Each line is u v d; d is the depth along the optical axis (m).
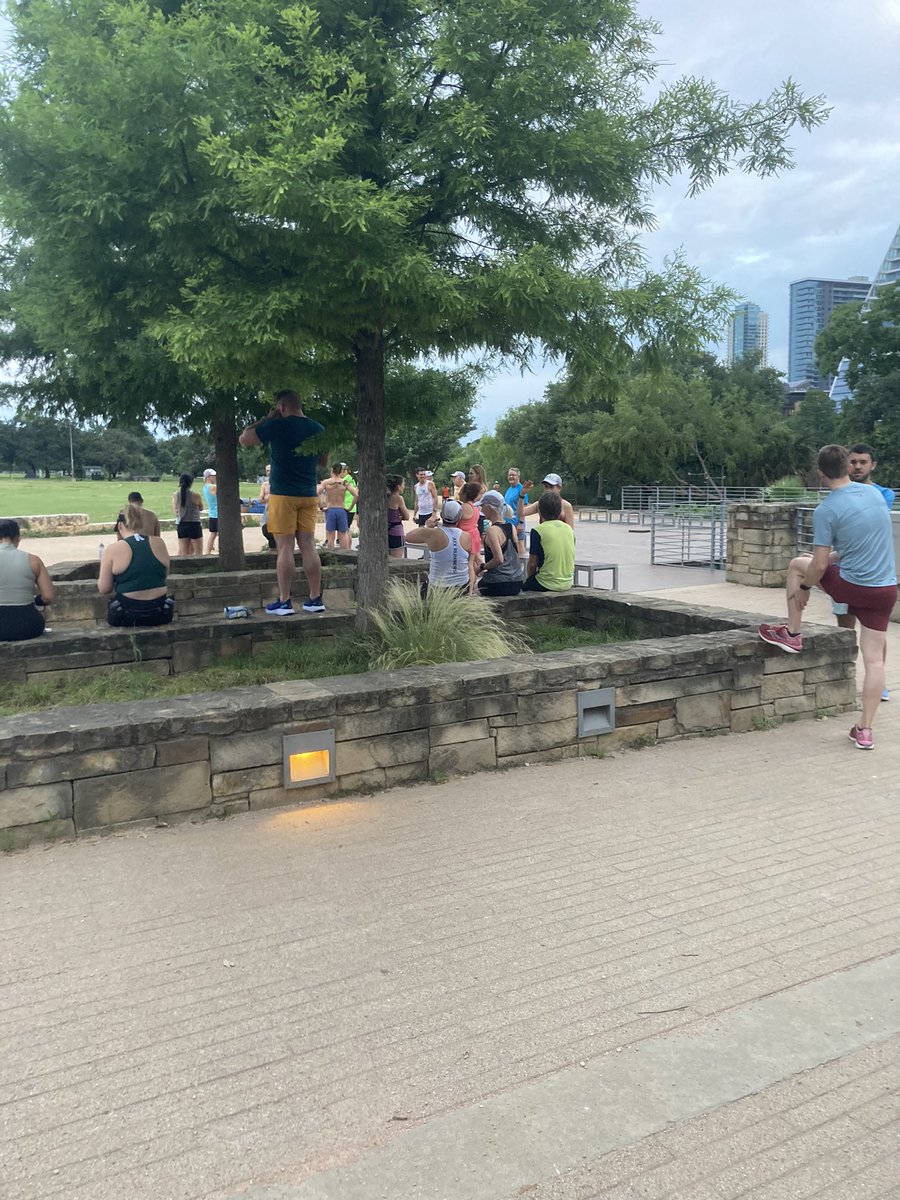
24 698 5.93
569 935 3.36
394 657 6.20
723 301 6.12
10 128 5.46
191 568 12.63
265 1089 2.51
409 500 49.59
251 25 5.15
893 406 52.62
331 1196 2.13
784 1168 2.22
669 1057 2.65
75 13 6.52
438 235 6.23
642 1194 2.13
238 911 3.54
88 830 4.26
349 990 2.99
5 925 3.42
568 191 6.09
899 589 10.52
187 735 4.41
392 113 5.78
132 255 5.91
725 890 3.74
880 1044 2.72
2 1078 2.56
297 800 4.72
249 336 5.12
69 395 11.05
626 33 6.08
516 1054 2.66
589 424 57.09
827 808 4.69
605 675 5.58
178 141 5.09
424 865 3.97
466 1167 2.22
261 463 36.69
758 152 6.26
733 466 55.19
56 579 10.26
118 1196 2.13
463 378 8.98
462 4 5.43
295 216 4.88
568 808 4.67
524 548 13.16
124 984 3.03
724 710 6.08
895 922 3.47
